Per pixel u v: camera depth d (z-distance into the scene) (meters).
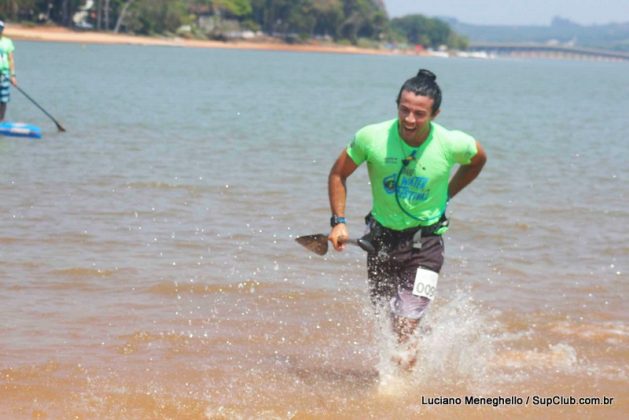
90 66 53.16
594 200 12.27
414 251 5.64
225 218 10.23
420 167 5.48
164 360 5.93
